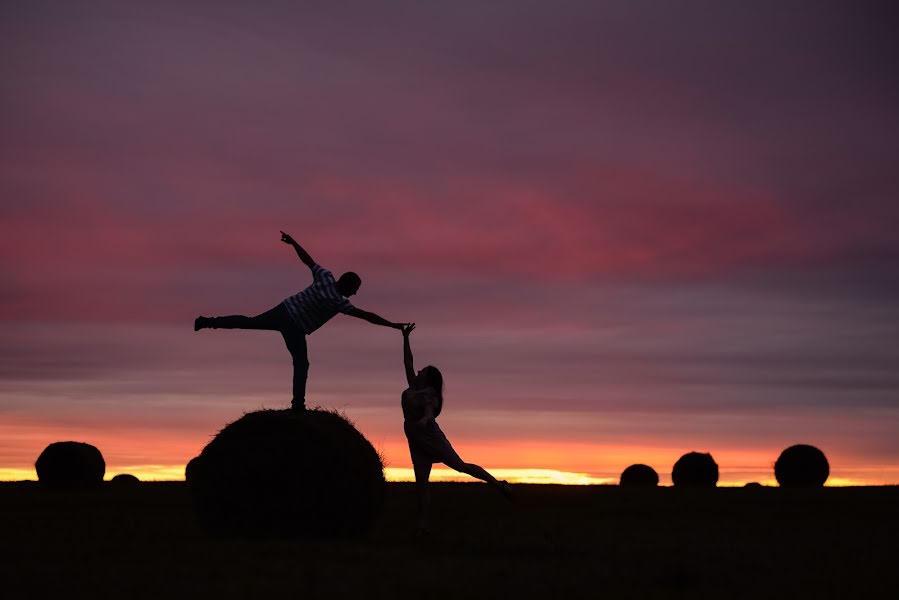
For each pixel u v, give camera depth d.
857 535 11.76
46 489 22.12
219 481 10.84
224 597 7.12
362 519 10.91
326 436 10.81
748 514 14.81
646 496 17.94
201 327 11.23
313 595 7.20
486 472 11.20
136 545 10.05
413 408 11.29
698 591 7.64
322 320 11.38
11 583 7.66
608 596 7.39
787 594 7.54
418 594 7.31
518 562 9.10
